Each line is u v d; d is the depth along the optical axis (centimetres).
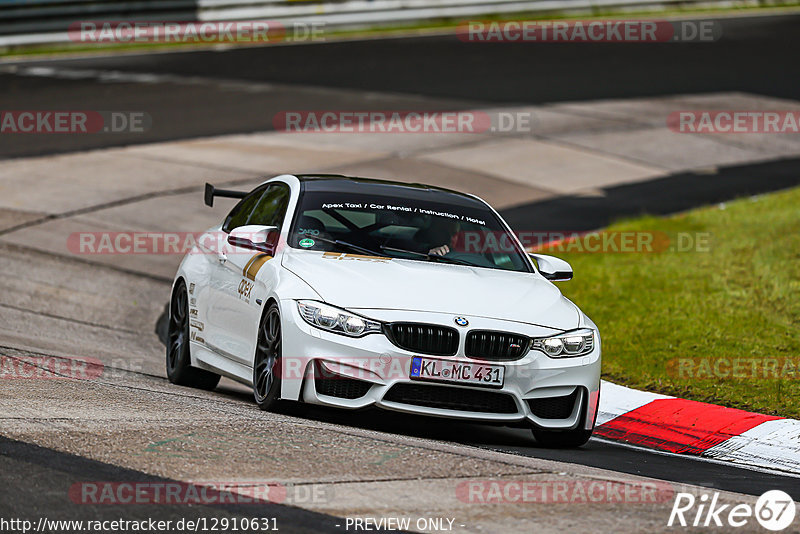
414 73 10612
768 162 8181
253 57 11144
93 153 7300
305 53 11419
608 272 4834
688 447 2855
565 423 2584
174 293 3316
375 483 1912
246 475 1902
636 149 8319
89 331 4041
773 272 4725
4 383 2552
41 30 10975
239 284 2859
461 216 3011
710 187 7294
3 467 1839
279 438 2188
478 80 10419
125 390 2688
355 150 7788
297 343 2480
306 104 9144
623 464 2473
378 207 2959
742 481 2377
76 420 2208
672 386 3334
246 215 3209
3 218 5716
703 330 3875
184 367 3155
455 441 2573
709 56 12044
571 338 2584
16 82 9419
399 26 13075
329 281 2559
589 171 7631
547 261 2995
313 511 1731
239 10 11975
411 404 2452
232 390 3319
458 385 2455
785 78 11100
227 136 7962
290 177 3120
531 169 7581
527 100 9669
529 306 2633
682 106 9775
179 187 6594
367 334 2447
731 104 9931
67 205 6081
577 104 9631
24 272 4809
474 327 2477
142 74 10050
